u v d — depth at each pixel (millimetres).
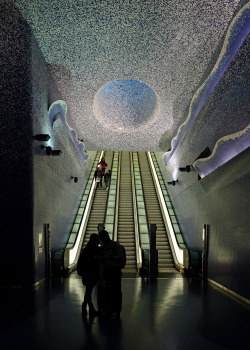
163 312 5484
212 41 7945
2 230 7551
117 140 12875
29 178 7543
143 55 8773
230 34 6375
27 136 7508
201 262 9594
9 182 7547
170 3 7215
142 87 12438
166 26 7832
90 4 7254
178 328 4586
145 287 7910
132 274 10305
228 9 7156
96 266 5266
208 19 7488
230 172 6883
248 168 5871
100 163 16703
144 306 5922
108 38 8227
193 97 9250
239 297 6414
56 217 10148
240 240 6336
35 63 7785
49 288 7574
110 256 5238
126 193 17094
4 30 7355
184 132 11555
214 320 5000
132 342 4008
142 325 4734
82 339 4113
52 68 9195
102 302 5207
